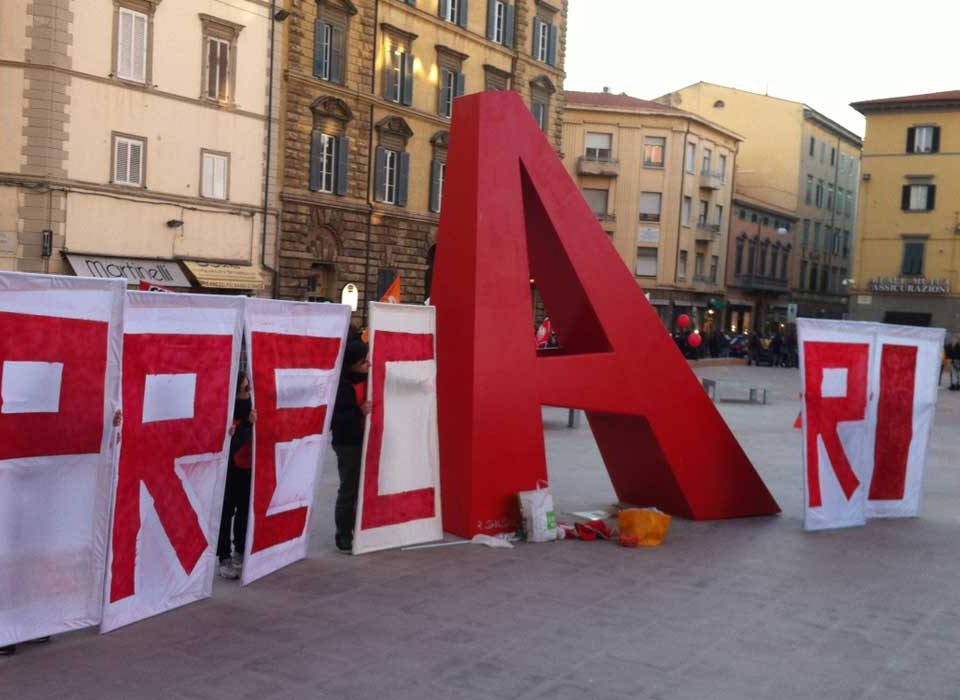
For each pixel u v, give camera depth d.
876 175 51.94
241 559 7.34
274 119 28.97
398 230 34.47
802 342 9.36
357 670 5.36
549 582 7.24
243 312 6.71
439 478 8.45
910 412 10.24
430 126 35.41
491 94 8.88
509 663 5.55
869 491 10.05
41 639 5.63
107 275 24.42
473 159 8.76
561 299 9.59
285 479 7.30
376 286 33.78
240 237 28.31
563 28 41.31
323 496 10.19
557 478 11.89
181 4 25.81
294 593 6.77
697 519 9.64
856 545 8.91
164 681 5.10
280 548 7.34
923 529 9.77
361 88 32.16
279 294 29.86
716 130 57.25
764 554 8.40
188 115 26.39
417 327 8.23
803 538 9.09
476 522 8.42
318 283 31.92
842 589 7.40
